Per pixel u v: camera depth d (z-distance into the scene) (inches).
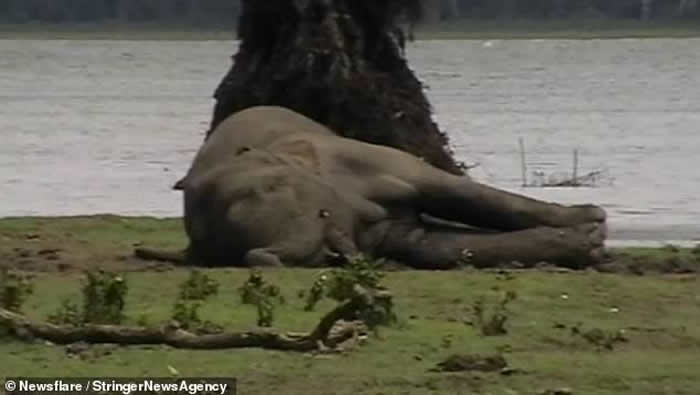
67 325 1197.1
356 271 1334.9
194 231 1513.3
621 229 1966.0
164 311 1274.6
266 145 1545.3
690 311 1316.4
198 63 6801.2
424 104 1710.1
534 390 1073.5
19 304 1267.2
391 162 1515.7
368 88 1667.1
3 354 1146.0
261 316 1221.7
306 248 1462.8
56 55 7495.1
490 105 4537.4
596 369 1125.7
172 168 2780.5
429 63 6815.9
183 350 1159.0
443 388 1075.9
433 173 1520.7
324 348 1157.1
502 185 2501.2
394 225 1510.8
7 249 1610.5
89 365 1117.1
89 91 5275.6
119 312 1231.5
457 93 5093.5
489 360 1119.6
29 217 1946.4
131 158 2972.4
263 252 1456.7
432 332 1216.2
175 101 4778.5
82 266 1515.7
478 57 7224.4
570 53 7455.7
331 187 1489.9
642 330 1244.5
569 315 1290.6
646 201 2281.0
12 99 4864.7
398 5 1710.1
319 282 1323.8
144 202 2258.9
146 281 1401.3
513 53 7480.3
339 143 1523.1
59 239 1704.0
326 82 1663.4
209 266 1507.1
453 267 1503.4
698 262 1556.3
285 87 1685.5
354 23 1688.0
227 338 1161.4
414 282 1396.4
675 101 4699.8
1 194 2362.2
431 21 1738.4
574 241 1513.3
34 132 3619.6
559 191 2416.3
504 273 1446.9
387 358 1143.6
